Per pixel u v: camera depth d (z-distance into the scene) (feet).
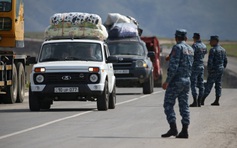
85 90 111.65
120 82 164.96
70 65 112.47
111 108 117.60
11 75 139.44
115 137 77.00
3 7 138.92
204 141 74.23
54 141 73.31
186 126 76.74
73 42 118.62
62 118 99.09
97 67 112.47
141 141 73.82
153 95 160.66
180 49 77.30
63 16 123.34
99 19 123.65
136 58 164.66
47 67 112.47
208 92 126.00
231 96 153.38
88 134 79.61
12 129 84.84
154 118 99.30
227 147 69.77
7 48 151.12
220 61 125.70
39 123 92.07
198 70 121.29
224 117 100.99
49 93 112.16
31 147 68.74
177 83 77.15
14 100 140.46
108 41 170.30
